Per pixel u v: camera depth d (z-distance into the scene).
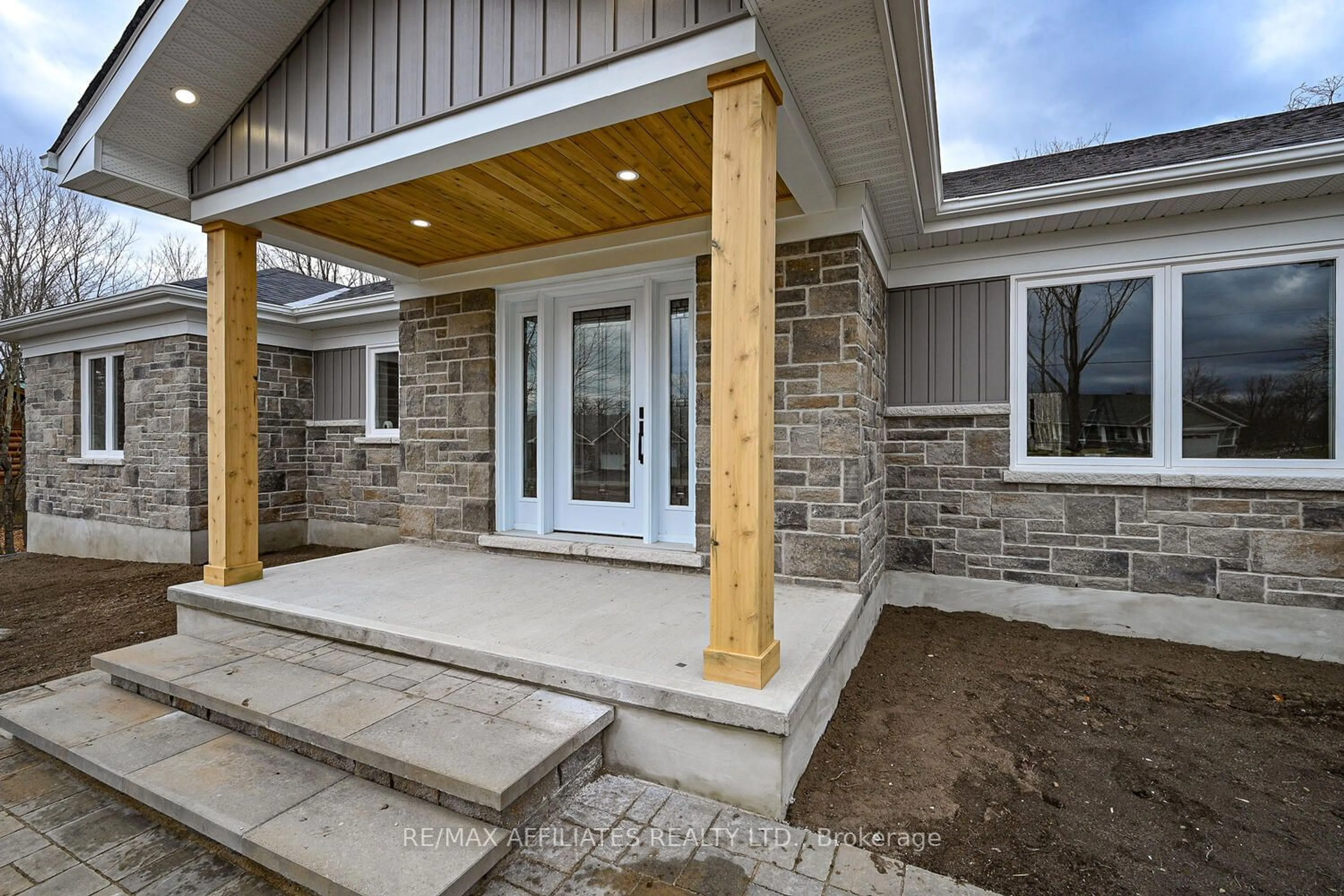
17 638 4.28
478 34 2.74
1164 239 3.89
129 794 2.15
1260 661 3.52
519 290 4.85
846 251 3.56
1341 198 3.52
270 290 8.52
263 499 7.35
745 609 2.24
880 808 2.15
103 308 6.79
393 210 3.83
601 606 3.29
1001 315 4.30
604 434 4.73
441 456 5.09
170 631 4.38
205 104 3.43
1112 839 2.01
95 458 7.67
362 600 3.43
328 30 3.22
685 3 2.28
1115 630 3.98
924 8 2.25
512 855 1.90
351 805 1.99
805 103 2.67
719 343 2.27
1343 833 2.06
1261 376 3.75
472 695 2.46
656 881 1.80
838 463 3.58
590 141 2.99
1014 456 4.27
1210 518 3.77
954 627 4.09
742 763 2.12
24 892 1.80
